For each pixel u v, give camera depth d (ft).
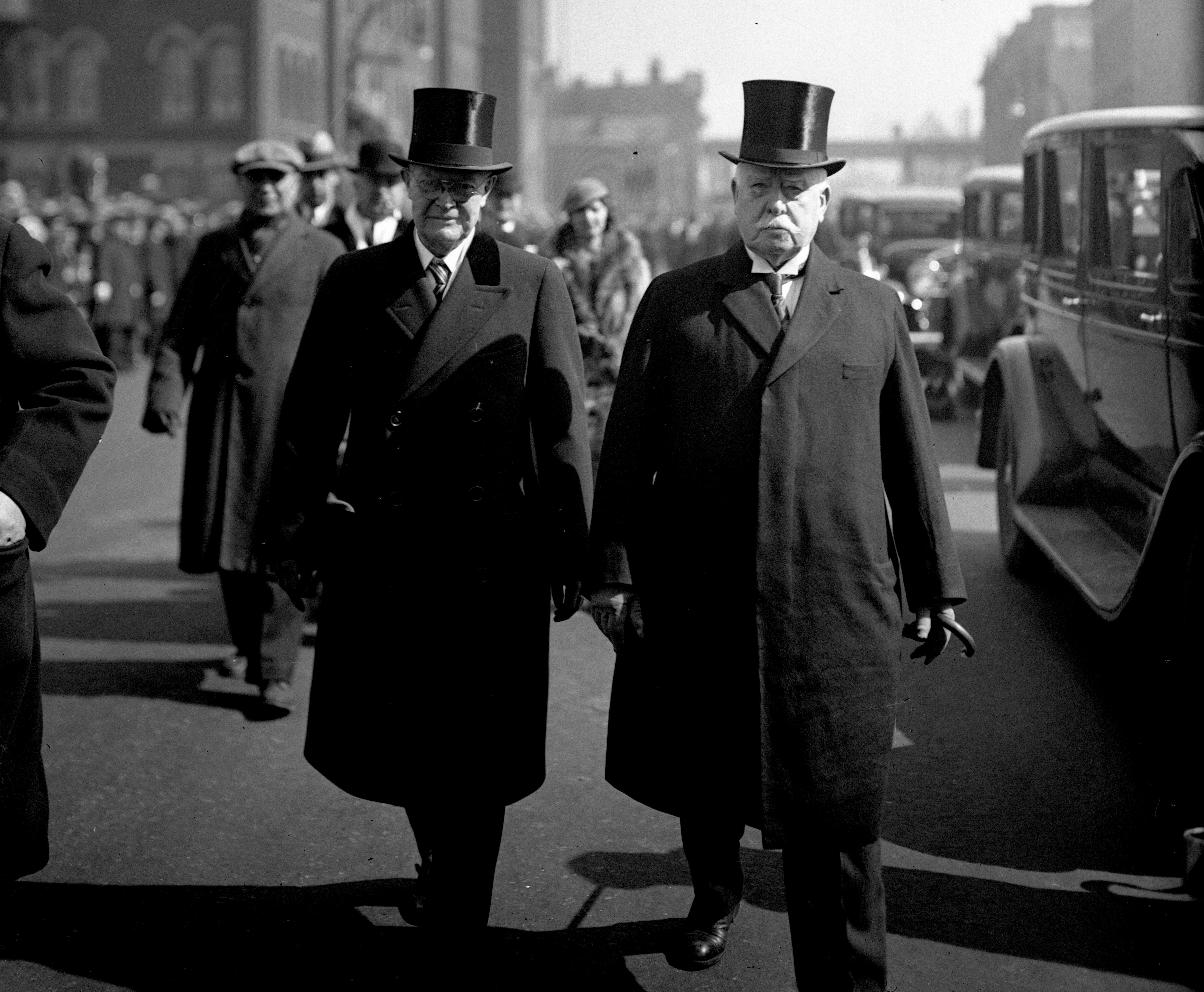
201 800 16.74
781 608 11.34
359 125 62.44
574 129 61.98
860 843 11.39
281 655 19.85
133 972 12.69
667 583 11.78
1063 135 23.97
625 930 13.43
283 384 20.63
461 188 12.64
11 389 11.57
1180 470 14.93
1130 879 14.37
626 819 16.12
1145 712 19.24
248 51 182.60
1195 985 12.28
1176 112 19.61
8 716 11.05
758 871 14.70
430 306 12.82
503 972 12.61
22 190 119.85
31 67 187.52
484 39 229.45
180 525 21.09
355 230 24.54
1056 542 21.79
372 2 185.78
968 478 37.37
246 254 20.79
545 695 12.84
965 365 46.39
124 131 186.91
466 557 12.55
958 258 53.52
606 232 24.84
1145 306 19.54
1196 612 14.83
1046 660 21.54
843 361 11.55
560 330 13.02
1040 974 12.47
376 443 12.78
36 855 11.64
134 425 50.26
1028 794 16.56
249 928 13.55
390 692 12.56
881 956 11.53
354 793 12.71
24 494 10.87
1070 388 23.52
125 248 67.46
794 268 11.87
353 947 13.16
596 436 24.20
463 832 12.53
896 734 18.61
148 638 23.84
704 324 11.75
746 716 11.47
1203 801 14.88
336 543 12.85
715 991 12.26
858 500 11.51
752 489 11.44
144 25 185.37
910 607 11.94
